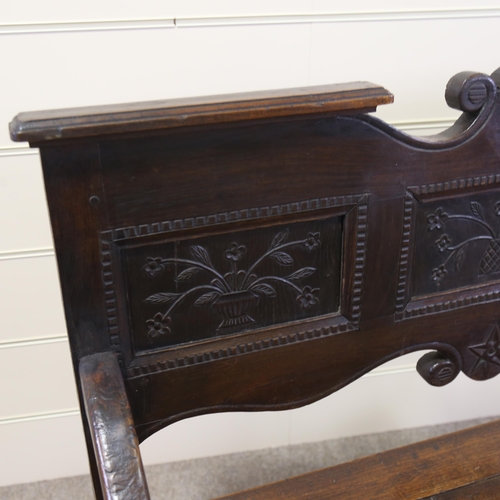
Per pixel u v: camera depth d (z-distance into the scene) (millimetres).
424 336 880
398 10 1064
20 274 1162
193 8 1003
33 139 553
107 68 1023
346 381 865
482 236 844
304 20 1044
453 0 1072
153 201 648
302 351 813
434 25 1091
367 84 677
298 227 738
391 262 799
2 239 1123
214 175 660
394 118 1163
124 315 697
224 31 1030
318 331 808
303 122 671
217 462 1478
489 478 859
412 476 864
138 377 737
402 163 739
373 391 1489
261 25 1035
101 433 625
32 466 1388
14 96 1014
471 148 768
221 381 787
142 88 1049
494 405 1585
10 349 1229
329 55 1082
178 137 629
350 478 865
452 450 907
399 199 760
